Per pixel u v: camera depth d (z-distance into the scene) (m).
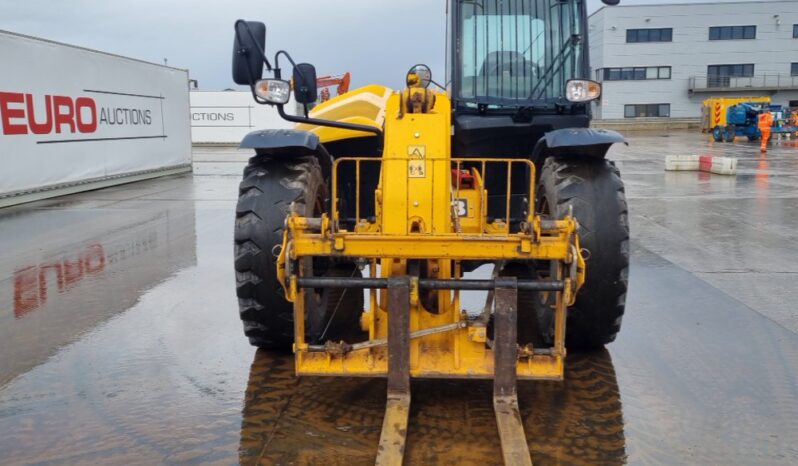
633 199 11.28
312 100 4.22
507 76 4.88
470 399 3.46
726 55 45.44
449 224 3.34
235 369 3.93
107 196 12.21
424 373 3.23
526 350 3.20
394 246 3.05
